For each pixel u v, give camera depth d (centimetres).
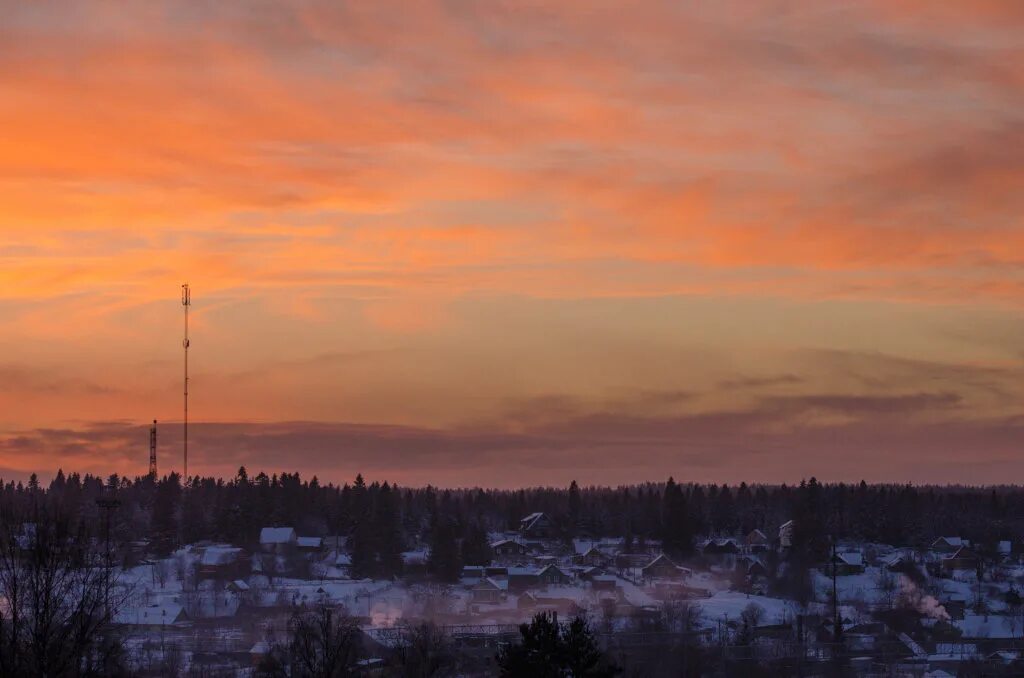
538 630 5128
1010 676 11825
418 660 8238
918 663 12362
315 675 6788
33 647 3672
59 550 3847
